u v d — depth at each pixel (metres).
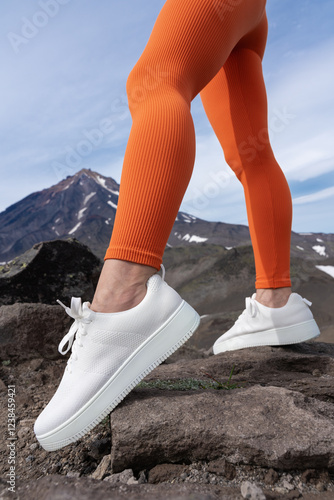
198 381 1.20
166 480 0.78
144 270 0.96
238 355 1.57
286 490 0.72
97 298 0.97
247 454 0.77
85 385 0.91
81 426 0.90
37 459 0.97
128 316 0.94
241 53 1.49
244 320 1.66
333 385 1.23
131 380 0.93
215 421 0.83
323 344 1.80
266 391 0.96
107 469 0.86
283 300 1.58
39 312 1.68
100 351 0.93
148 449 0.81
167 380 1.21
